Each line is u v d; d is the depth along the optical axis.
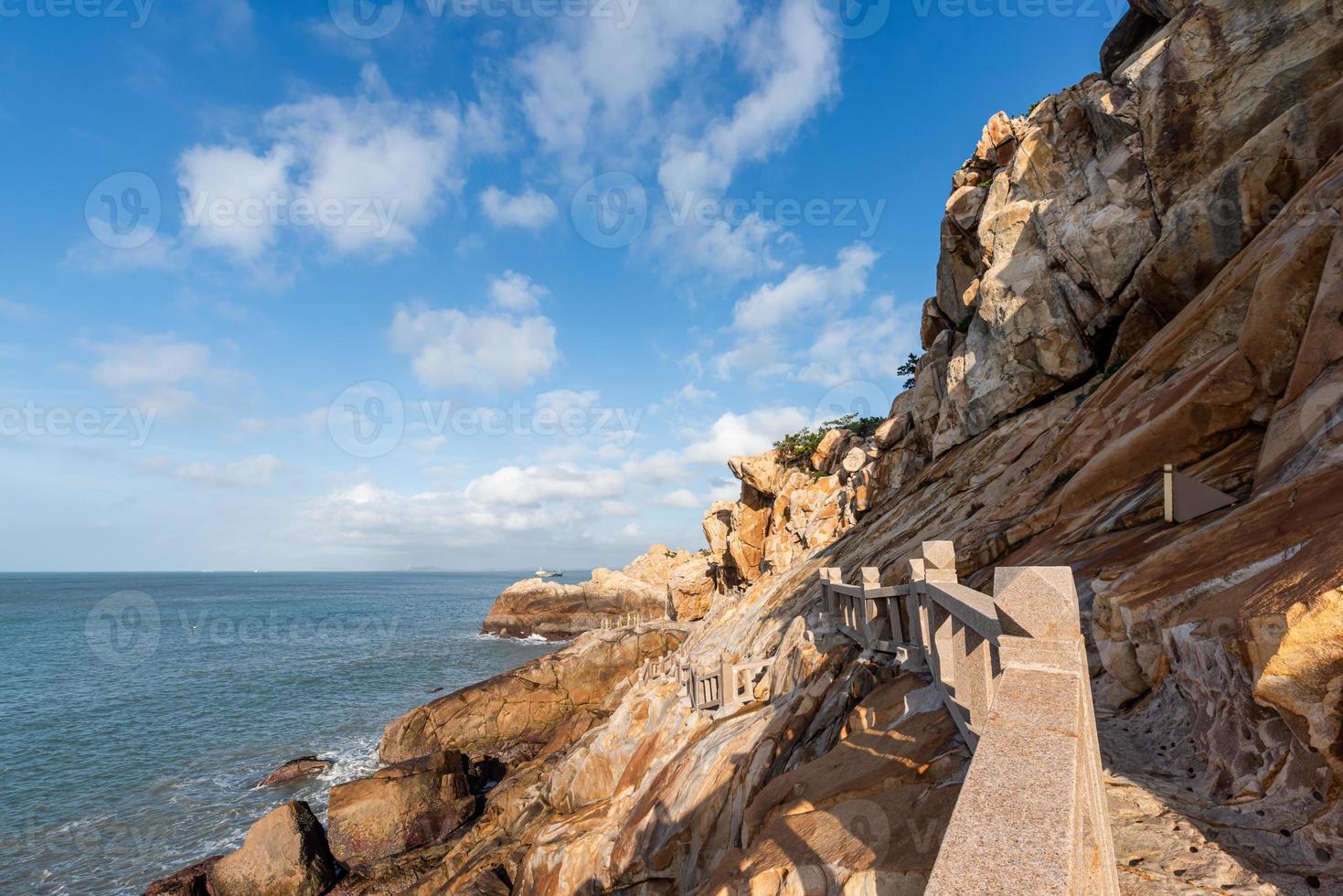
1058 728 2.54
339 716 37.72
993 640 3.85
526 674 36.91
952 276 22.88
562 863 12.08
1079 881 2.00
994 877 1.89
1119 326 15.05
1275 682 3.75
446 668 52.91
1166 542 7.29
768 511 42.38
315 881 18.81
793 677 11.34
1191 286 12.69
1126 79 14.84
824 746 7.55
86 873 19.89
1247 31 12.62
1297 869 3.30
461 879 16.41
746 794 8.52
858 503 26.53
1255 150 11.30
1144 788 4.39
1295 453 6.58
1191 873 3.45
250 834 18.95
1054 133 17.08
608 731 16.91
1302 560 4.30
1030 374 16.94
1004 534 11.43
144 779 27.55
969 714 5.01
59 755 30.42
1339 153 9.02
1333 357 6.89
